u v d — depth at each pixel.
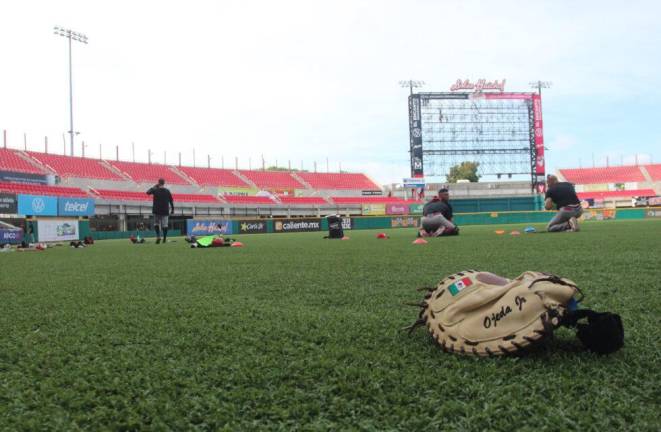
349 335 2.06
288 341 1.99
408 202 47.78
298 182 53.28
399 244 9.34
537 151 46.91
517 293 1.65
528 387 1.39
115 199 34.00
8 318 2.60
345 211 49.06
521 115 47.06
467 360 1.66
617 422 1.16
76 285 4.02
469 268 4.52
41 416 1.30
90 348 1.96
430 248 7.66
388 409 1.28
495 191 52.19
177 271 5.08
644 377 1.44
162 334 2.16
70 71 39.88
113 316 2.61
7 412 1.33
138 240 16.12
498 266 4.56
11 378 1.61
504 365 1.57
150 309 2.80
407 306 2.73
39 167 35.06
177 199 40.44
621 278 3.49
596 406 1.25
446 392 1.38
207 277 4.42
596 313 1.58
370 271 4.53
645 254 5.34
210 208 40.94
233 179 49.56
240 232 31.73
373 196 53.19
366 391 1.40
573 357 1.62
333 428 1.19
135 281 4.23
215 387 1.47
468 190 52.09
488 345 1.65
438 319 1.85
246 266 5.44
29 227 16.59
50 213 18.94
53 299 3.26
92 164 40.44
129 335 2.16
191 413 1.29
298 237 17.45
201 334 2.15
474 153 46.72
